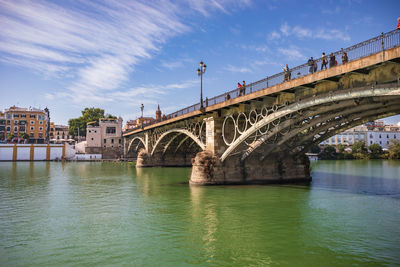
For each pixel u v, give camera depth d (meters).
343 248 9.86
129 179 32.41
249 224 12.93
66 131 133.00
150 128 50.16
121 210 15.93
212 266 8.48
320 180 29.58
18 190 23.72
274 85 19.02
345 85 15.08
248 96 21.42
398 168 48.34
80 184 27.80
